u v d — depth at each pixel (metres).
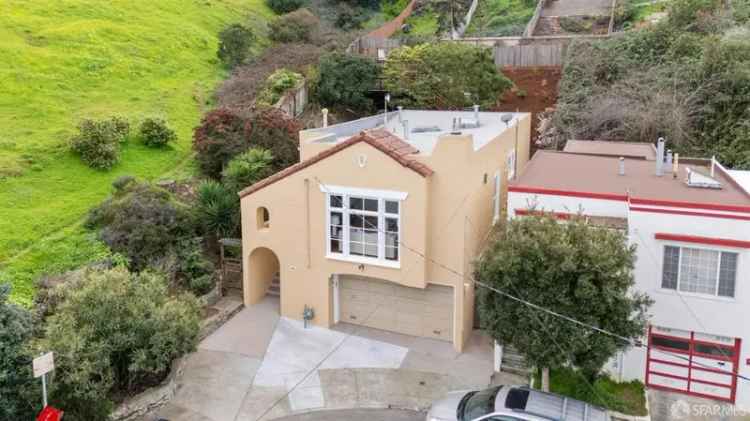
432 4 55.03
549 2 53.41
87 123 26.91
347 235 20.02
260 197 21.19
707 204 15.81
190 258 22.44
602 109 32.16
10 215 22.42
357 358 19.12
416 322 20.55
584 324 14.05
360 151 19.17
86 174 26.00
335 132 24.42
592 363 14.36
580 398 16.45
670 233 16.25
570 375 17.45
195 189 26.92
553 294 14.22
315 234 20.47
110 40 38.94
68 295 15.66
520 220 15.30
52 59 34.22
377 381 17.84
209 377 17.89
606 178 19.91
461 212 18.80
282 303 21.62
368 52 44.31
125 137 28.91
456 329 19.45
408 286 19.86
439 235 19.17
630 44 35.88
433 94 35.25
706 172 20.73
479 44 40.28
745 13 35.94
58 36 36.84
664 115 30.45
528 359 14.78
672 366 17.19
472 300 20.23
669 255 16.45
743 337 16.19
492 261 14.80
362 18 54.25
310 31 47.31
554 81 37.47
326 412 16.34
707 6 36.16
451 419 13.42
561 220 17.03
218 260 24.06
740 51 30.45
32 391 13.02
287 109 35.28
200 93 36.41
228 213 23.94
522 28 47.94
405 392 17.27
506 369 18.33
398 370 18.45
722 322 16.28
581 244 14.16
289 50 43.88
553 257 14.09
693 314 16.47
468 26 52.78
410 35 47.44
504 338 15.12
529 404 13.30
